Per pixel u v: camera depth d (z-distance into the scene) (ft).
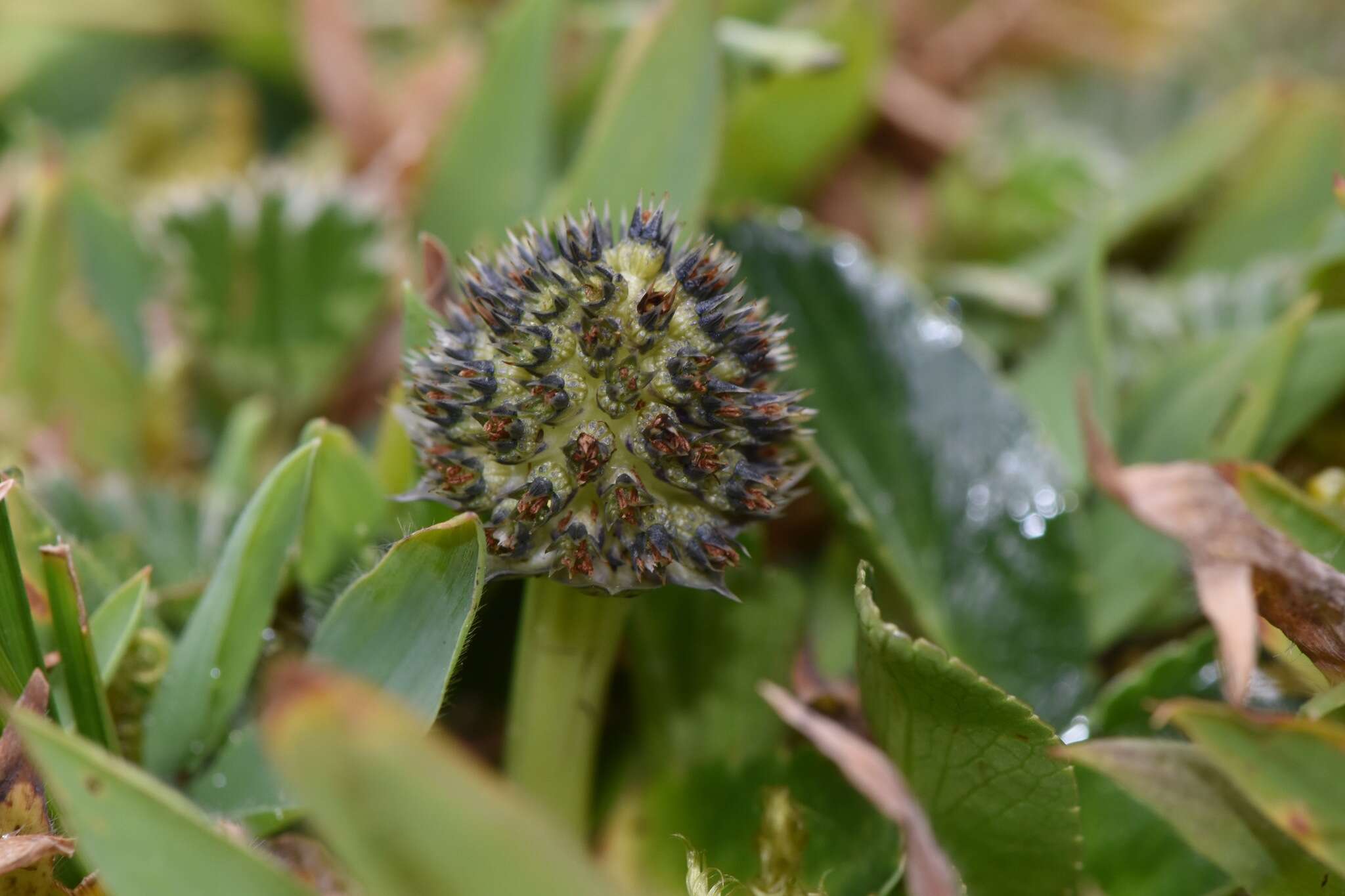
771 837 0.45
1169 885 0.46
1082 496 0.50
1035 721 0.43
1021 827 0.44
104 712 0.44
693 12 0.49
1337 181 0.45
